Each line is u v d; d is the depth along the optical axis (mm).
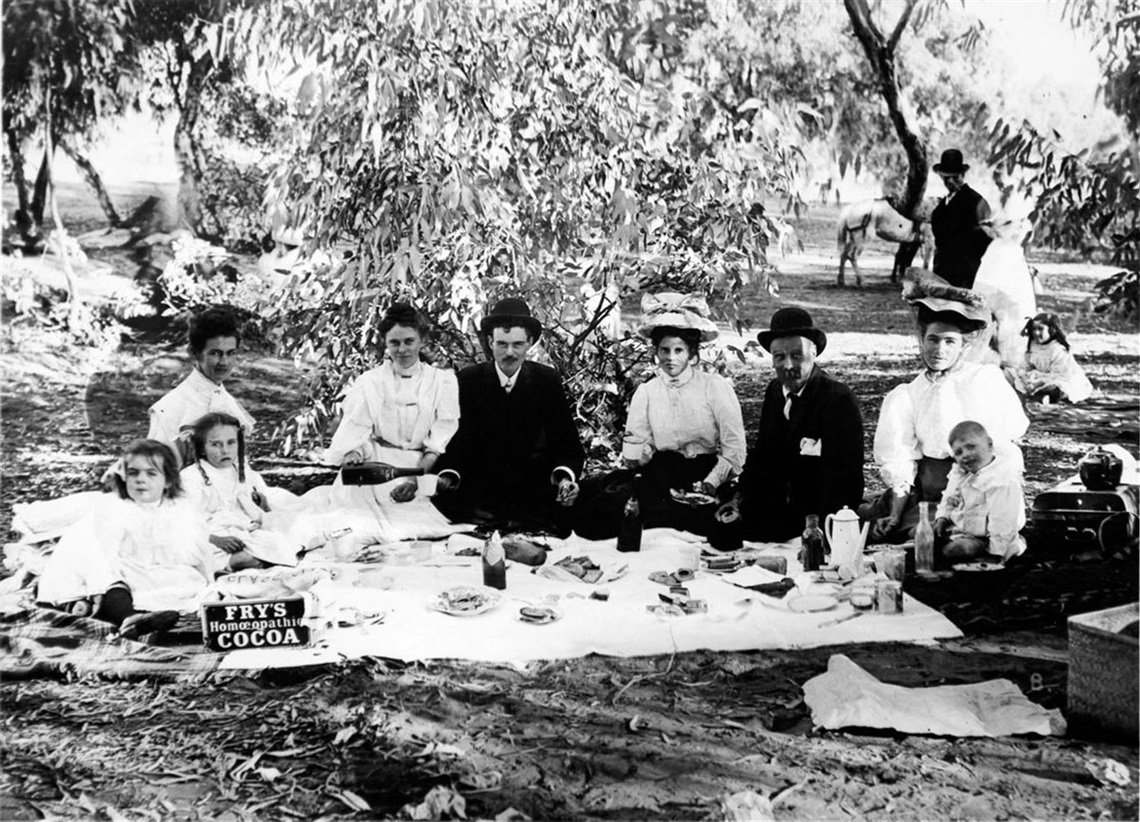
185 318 5602
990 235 5672
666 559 4734
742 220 5734
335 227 5562
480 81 5574
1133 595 4359
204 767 3156
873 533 4996
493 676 3693
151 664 3758
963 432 4742
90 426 5512
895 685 3629
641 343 5785
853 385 5812
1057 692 3609
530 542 4836
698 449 5168
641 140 5742
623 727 3385
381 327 5043
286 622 3896
